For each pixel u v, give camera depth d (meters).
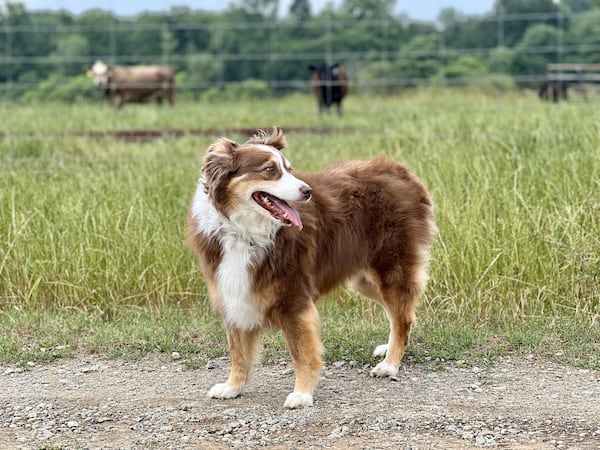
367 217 5.50
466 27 31.69
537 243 6.77
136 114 18.34
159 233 7.29
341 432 4.50
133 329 6.39
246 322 5.05
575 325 6.23
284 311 5.01
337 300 6.94
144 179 8.39
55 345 6.17
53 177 8.73
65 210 7.55
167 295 7.05
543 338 6.02
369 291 5.92
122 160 10.04
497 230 6.93
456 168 7.82
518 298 6.61
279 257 4.96
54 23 30.02
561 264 6.71
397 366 5.50
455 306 6.56
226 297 5.04
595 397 4.99
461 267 6.73
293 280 5.00
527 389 5.16
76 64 30.17
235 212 4.90
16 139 11.75
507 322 6.36
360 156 10.01
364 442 4.38
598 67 21.73
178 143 12.05
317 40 35.62
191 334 6.33
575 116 10.92
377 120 15.33
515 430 4.49
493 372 5.48
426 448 4.28
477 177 7.64
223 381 5.45
